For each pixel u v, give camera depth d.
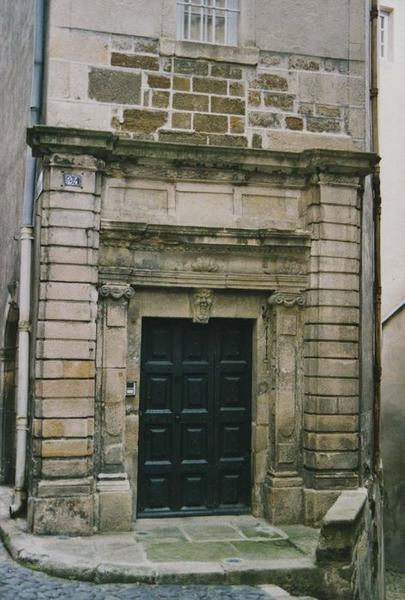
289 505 9.09
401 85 16.19
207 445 9.40
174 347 9.35
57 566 7.26
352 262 9.38
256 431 9.41
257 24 9.55
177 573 7.21
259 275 9.30
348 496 8.46
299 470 9.26
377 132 11.05
